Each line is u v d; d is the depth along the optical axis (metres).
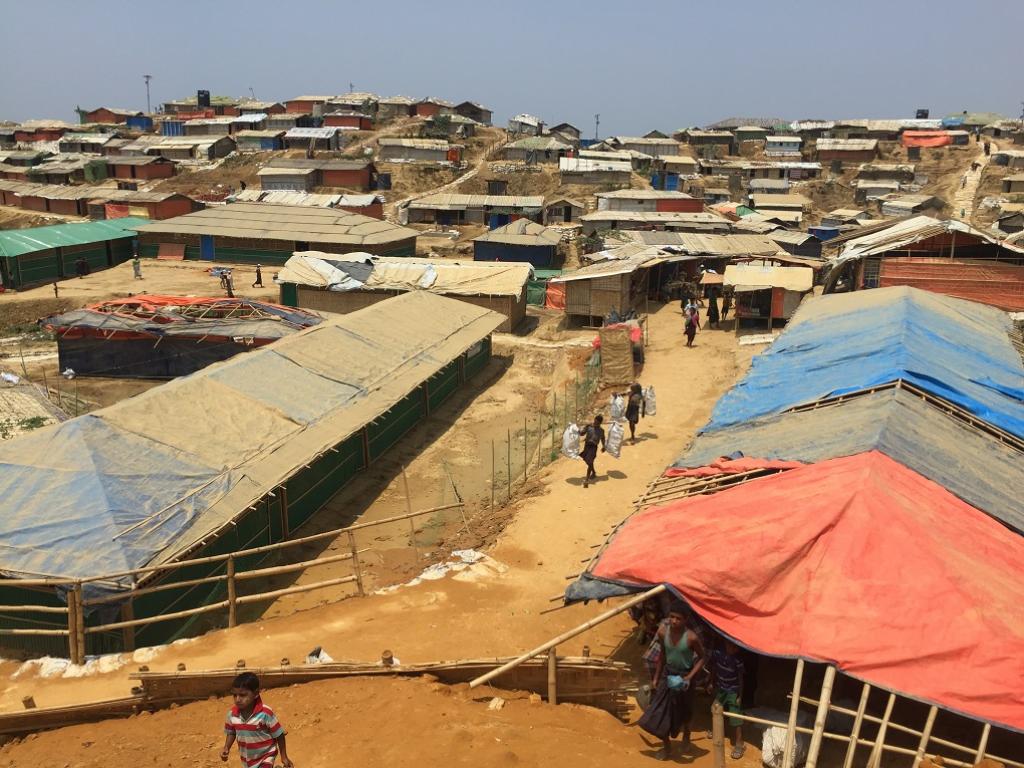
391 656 12.60
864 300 29.84
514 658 12.30
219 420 22.91
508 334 44.94
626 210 86.19
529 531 19.72
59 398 33.16
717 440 18.20
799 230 80.56
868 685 9.98
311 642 14.53
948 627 10.30
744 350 37.66
